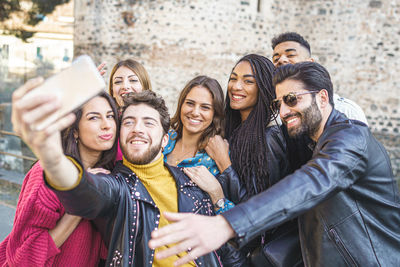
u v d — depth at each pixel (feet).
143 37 31.07
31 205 4.89
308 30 36.11
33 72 35.50
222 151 6.81
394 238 4.99
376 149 4.97
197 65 31.22
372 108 35.32
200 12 30.78
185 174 6.16
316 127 5.22
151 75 31.19
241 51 32.91
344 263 4.90
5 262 5.25
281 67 5.41
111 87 10.44
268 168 6.59
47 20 62.90
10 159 27.68
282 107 5.32
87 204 4.15
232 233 3.66
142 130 5.42
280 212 3.83
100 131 5.54
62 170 3.60
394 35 34.47
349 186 4.52
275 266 5.88
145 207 5.30
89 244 5.38
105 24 32.09
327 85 5.20
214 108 6.84
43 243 4.86
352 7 34.88
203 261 5.35
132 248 5.02
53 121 3.02
